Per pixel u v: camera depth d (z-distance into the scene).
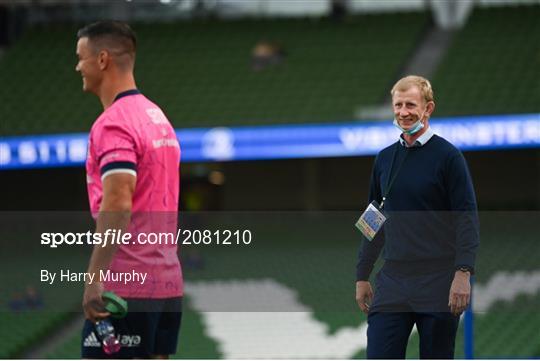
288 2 71.75
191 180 64.12
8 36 70.31
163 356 13.22
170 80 66.06
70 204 65.94
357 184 63.66
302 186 63.88
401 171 14.76
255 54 67.44
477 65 63.66
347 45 67.44
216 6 72.19
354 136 54.75
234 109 62.78
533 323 27.95
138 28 70.75
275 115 61.78
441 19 68.50
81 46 13.04
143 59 68.06
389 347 14.73
